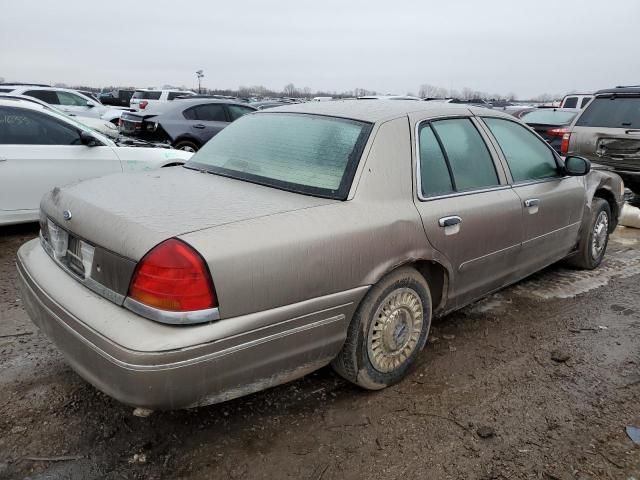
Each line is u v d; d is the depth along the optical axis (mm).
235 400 2893
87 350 2186
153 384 2037
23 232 5914
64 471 2344
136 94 21750
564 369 3332
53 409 2750
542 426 2752
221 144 3486
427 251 2980
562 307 4309
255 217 2377
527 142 4098
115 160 6184
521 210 3713
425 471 2414
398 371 3047
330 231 2488
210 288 2107
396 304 2920
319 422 2738
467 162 3453
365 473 2396
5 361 3189
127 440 2555
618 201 5434
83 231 2414
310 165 2895
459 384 3123
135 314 2148
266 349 2305
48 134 5816
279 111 3559
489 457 2514
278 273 2293
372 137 2896
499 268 3684
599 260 5301
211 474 2365
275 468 2412
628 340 3762
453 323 3949
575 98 18703
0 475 2301
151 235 2158
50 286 2520
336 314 2562
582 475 2412
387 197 2818
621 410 2914
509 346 3615
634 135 7328
